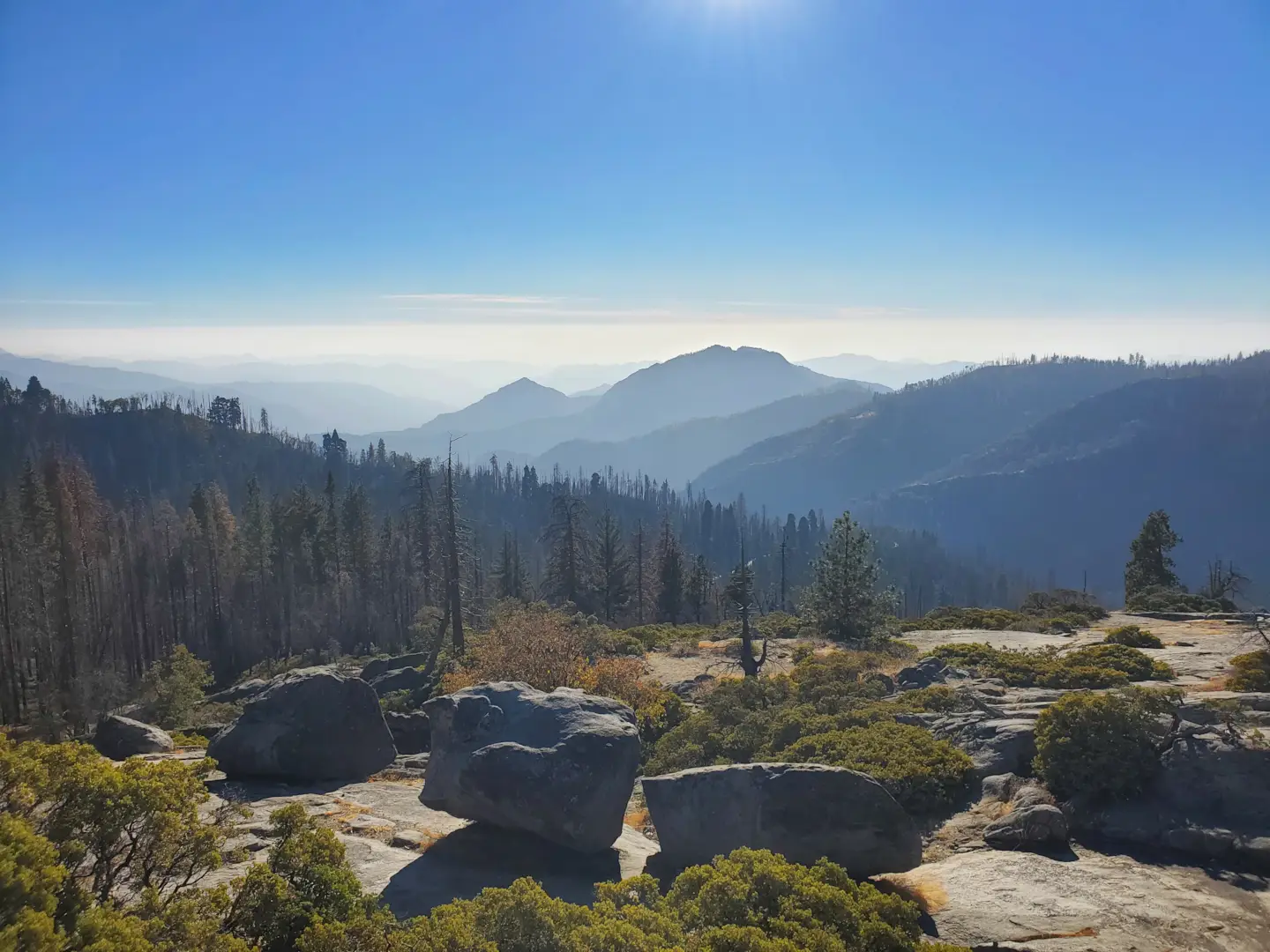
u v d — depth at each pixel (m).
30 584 41.84
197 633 61.31
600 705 11.94
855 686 19.50
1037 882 9.57
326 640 60.16
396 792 13.34
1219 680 18.11
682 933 7.12
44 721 33.16
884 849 9.75
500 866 10.24
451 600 38.19
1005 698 17.23
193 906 6.07
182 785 6.86
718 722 18.27
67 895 5.41
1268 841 10.00
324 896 7.16
